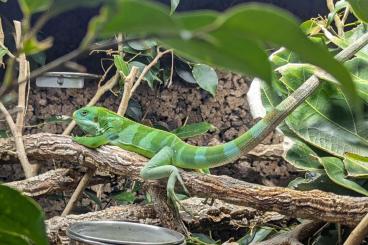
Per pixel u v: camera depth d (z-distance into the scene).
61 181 1.28
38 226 0.49
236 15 0.31
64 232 1.19
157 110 1.56
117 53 1.49
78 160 1.25
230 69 0.34
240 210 1.28
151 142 1.26
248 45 0.32
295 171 1.53
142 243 0.95
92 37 0.33
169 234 1.01
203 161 1.23
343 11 1.47
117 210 1.25
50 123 1.49
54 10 0.32
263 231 1.28
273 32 0.32
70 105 1.54
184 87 1.56
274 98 1.24
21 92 1.32
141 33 0.33
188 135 1.40
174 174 1.19
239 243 1.28
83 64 1.53
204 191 1.17
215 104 1.56
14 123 1.33
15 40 1.37
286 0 1.51
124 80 1.39
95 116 1.28
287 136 1.22
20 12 1.49
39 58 1.45
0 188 0.47
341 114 1.21
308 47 0.32
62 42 1.48
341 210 1.10
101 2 0.31
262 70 0.33
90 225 1.02
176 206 1.20
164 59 1.53
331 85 1.21
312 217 1.12
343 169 1.16
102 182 1.36
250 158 1.49
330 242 1.23
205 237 1.27
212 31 0.32
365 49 1.25
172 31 0.31
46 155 1.26
